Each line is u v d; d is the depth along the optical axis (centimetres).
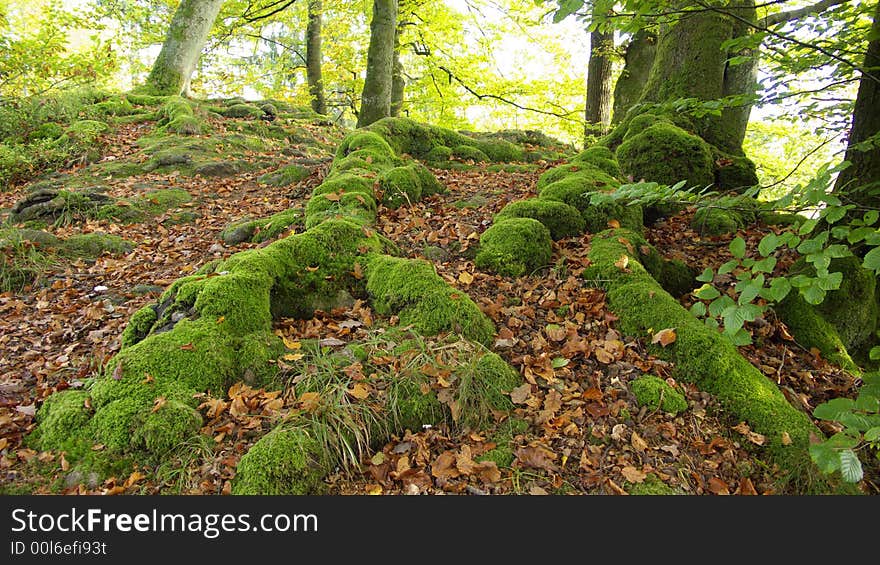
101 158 798
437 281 376
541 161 812
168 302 365
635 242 442
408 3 1373
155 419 274
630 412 303
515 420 299
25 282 467
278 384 313
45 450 273
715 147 659
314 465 261
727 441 292
